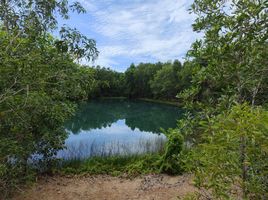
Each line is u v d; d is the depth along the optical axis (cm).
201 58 249
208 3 238
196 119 250
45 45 297
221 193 162
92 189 524
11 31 277
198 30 249
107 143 868
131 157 682
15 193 443
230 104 229
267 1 214
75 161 645
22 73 257
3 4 287
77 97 432
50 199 468
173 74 3925
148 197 492
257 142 140
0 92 266
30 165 508
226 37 227
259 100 243
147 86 5397
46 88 313
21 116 279
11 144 284
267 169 147
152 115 2639
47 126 516
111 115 2573
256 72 226
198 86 259
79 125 1759
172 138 610
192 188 521
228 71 232
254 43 223
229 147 152
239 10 225
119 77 5528
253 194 153
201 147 186
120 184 555
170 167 603
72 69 305
